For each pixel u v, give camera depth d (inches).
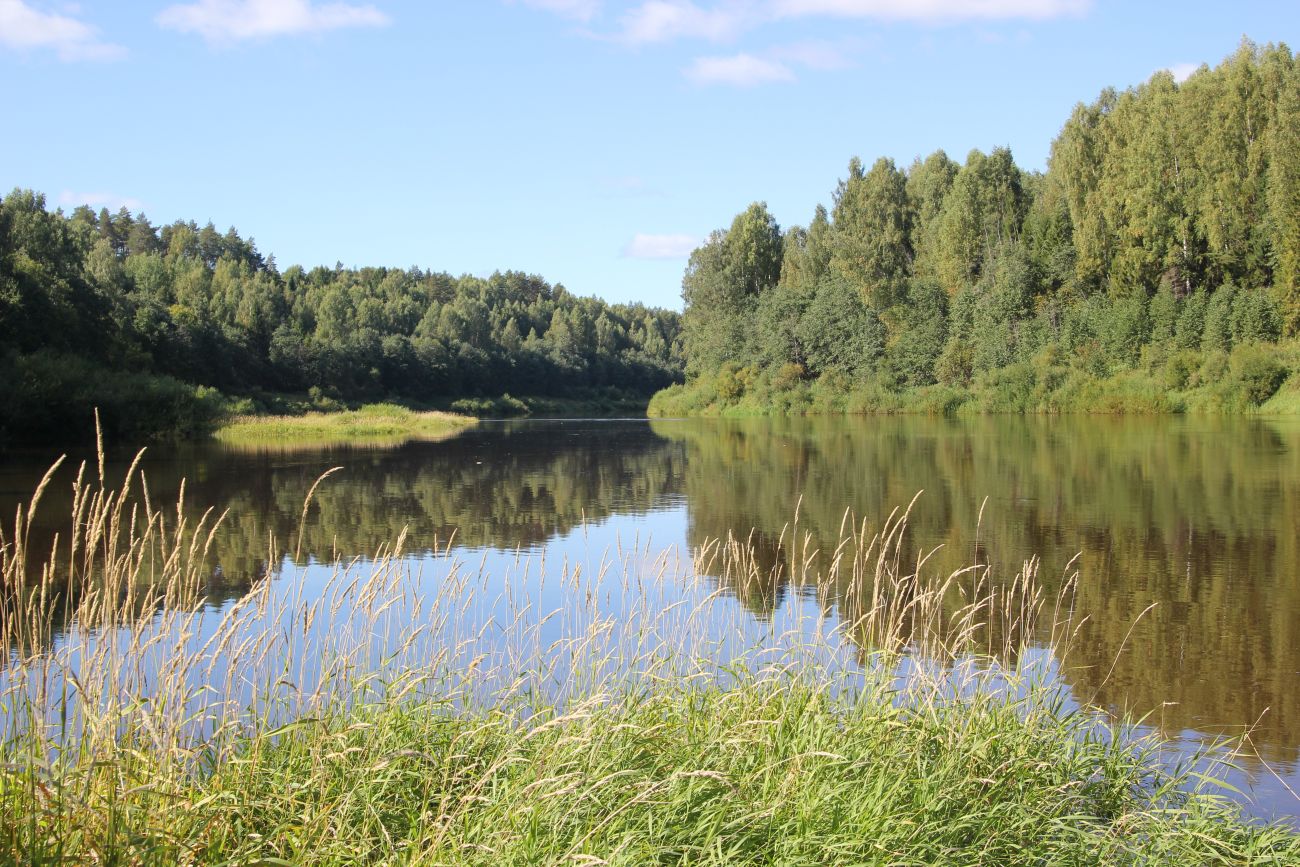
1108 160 2960.1
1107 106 3334.2
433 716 269.1
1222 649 455.5
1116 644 463.5
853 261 3484.3
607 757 228.8
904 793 229.0
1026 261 3063.5
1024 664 413.4
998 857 222.2
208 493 1100.5
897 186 3641.7
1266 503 914.1
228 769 213.5
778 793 219.8
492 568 631.8
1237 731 352.2
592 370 5629.9
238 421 2541.8
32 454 1665.8
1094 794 262.7
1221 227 2689.5
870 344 3257.9
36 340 2162.9
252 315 3885.3
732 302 3909.9
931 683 283.9
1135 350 2738.7
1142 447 1529.3
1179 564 651.5
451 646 383.2
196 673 338.3
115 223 6087.6
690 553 701.3
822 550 712.4
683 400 3878.0
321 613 458.9
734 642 399.9
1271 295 2564.0
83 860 168.9
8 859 162.7
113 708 199.0
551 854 185.6
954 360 3041.3
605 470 1390.3
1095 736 314.5
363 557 684.7
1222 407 2434.8
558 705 290.8
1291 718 365.1
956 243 3287.4
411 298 6215.6
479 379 4872.0
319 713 249.1
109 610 204.1
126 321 2878.9
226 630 219.6
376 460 1585.9
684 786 220.1
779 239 4163.4
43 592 222.5
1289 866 228.4
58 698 258.7
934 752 257.3
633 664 312.8
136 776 194.5
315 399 3695.9
